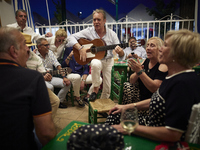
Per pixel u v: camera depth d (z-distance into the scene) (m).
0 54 0.95
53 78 3.08
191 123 0.87
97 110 1.96
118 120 1.41
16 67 0.93
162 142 0.94
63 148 0.91
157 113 1.08
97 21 2.60
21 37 1.03
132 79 1.89
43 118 0.94
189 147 0.88
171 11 6.48
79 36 2.88
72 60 3.41
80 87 3.31
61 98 3.14
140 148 0.89
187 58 0.96
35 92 0.91
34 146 1.02
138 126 0.98
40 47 2.97
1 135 0.85
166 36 1.07
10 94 0.85
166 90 1.02
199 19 4.82
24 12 3.54
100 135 0.73
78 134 0.78
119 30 6.54
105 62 2.93
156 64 1.71
